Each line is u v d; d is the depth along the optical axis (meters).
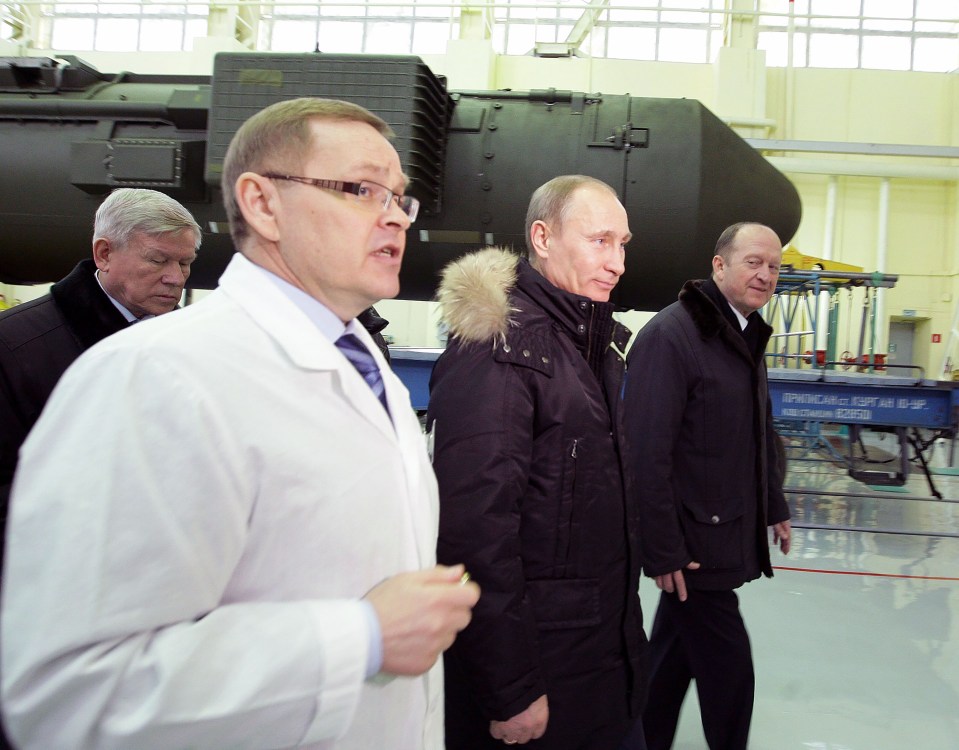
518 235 3.77
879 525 5.34
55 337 1.60
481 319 1.30
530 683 1.22
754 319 2.23
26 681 0.58
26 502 0.62
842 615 3.41
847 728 2.37
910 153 11.12
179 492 0.64
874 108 12.13
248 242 0.88
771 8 12.91
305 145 0.84
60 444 0.64
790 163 11.46
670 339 1.96
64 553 0.60
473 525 1.22
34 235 4.09
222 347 0.73
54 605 0.59
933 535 4.98
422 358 4.84
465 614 0.77
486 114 3.86
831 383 5.05
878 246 12.05
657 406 1.92
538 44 7.58
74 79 4.14
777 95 12.12
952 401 4.93
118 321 1.70
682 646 2.19
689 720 2.49
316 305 0.87
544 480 1.34
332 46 13.52
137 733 0.57
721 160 3.88
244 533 0.71
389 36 13.47
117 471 0.62
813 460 7.83
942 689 2.66
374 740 0.81
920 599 3.66
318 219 0.84
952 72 12.23
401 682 0.86
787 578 3.97
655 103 3.94
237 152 0.87
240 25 12.27
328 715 0.65
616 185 3.77
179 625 0.64
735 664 1.99
